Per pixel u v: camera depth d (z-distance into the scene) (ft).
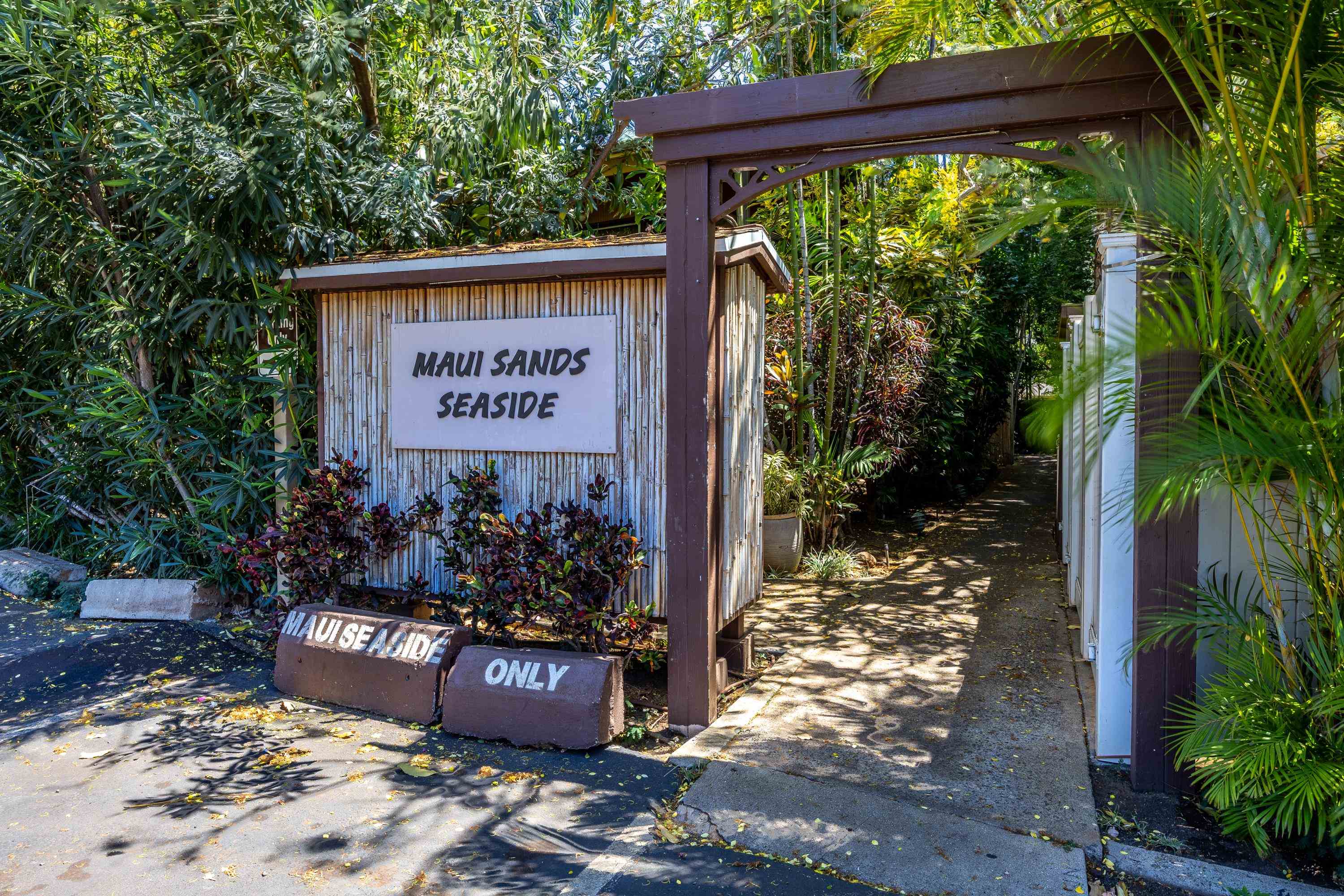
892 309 26.89
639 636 13.70
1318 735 10.03
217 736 13.42
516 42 22.09
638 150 24.22
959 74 11.38
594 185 24.32
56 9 18.42
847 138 12.09
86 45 19.34
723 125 12.60
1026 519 33.24
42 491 24.48
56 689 15.47
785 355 24.85
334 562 16.16
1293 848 9.97
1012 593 21.93
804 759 12.21
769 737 13.02
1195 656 11.34
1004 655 17.01
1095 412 14.55
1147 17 9.79
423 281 15.75
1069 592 21.20
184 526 20.83
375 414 16.96
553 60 22.91
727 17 25.29
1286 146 9.62
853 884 9.32
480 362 15.62
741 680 15.75
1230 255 9.55
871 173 25.73
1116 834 10.34
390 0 20.07
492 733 13.17
